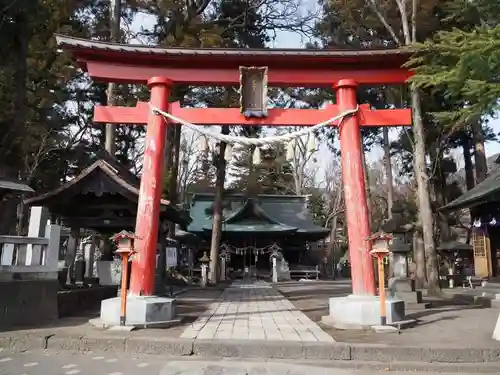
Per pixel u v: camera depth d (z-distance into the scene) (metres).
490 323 9.92
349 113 10.76
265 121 10.97
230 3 24.58
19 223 18.31
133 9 21.31
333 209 42.72
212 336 8.16
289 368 6.61
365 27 22.83
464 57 7.92
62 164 25.61
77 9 20.66
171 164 23.53
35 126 19.67
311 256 38.22
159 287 15.88
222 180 27.00
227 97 22.28
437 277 17.20
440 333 8.60
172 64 10.94
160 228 16.33
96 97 27.64
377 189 44.28
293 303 14.59
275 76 11.07
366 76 11.07
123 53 10.57
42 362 6.94
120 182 13.03
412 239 22.03
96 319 9.46
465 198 16.28
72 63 18.97
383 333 8.58
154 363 6.97
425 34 19.50
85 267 17.73
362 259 10.06
